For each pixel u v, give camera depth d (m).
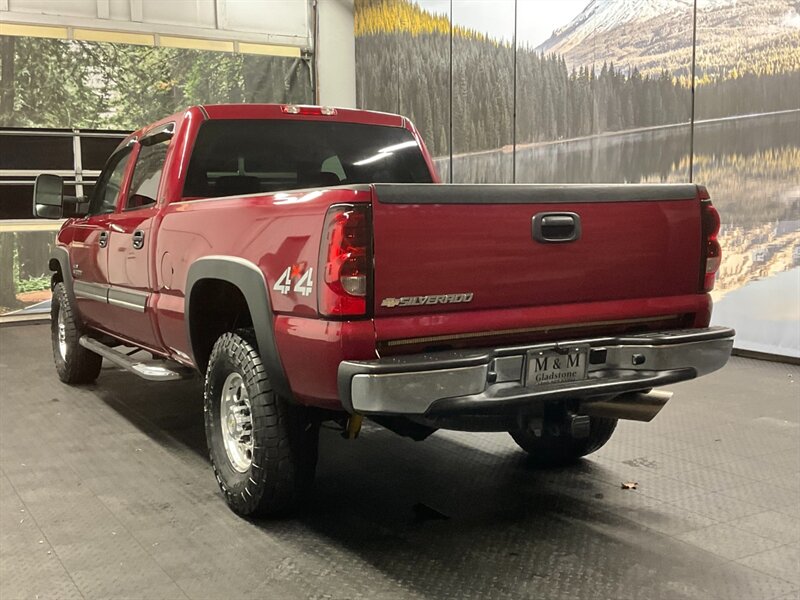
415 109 9.67
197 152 3.62
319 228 2.38
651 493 3.24
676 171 6.52
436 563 2.58
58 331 5.64
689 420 4.39
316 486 3.36
